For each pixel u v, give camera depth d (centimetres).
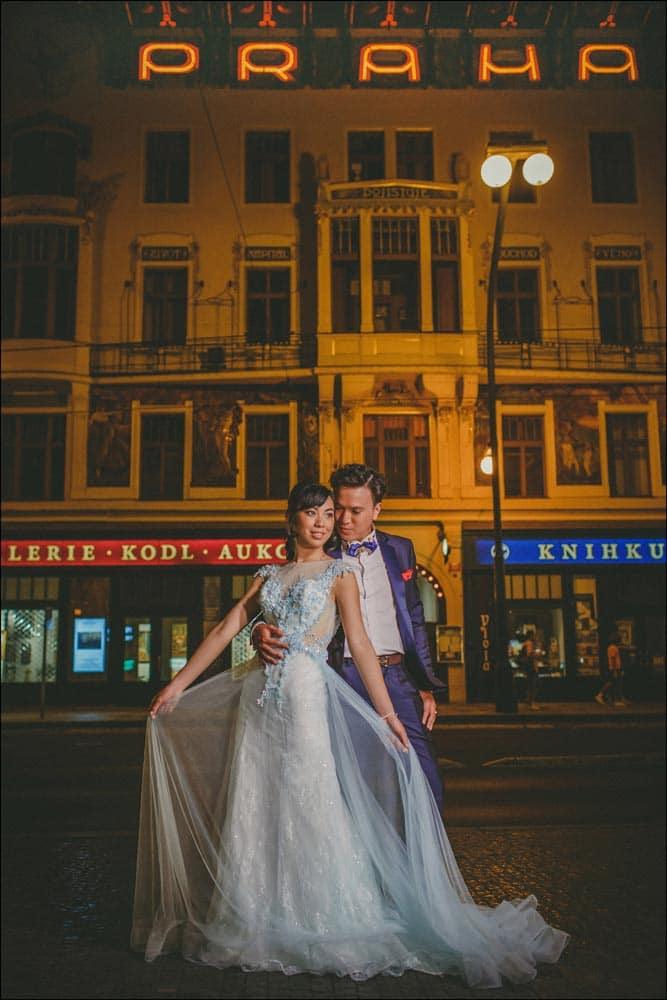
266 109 2584
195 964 369
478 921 385
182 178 2556
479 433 2423
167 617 2402
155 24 2592
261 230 2520
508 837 659
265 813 386
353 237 2461
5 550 2370
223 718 409
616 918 444
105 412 2433
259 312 2495
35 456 2427
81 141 2534
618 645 2419
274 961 360
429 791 404
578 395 2464
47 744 1482
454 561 2358
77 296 2456
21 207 2467
